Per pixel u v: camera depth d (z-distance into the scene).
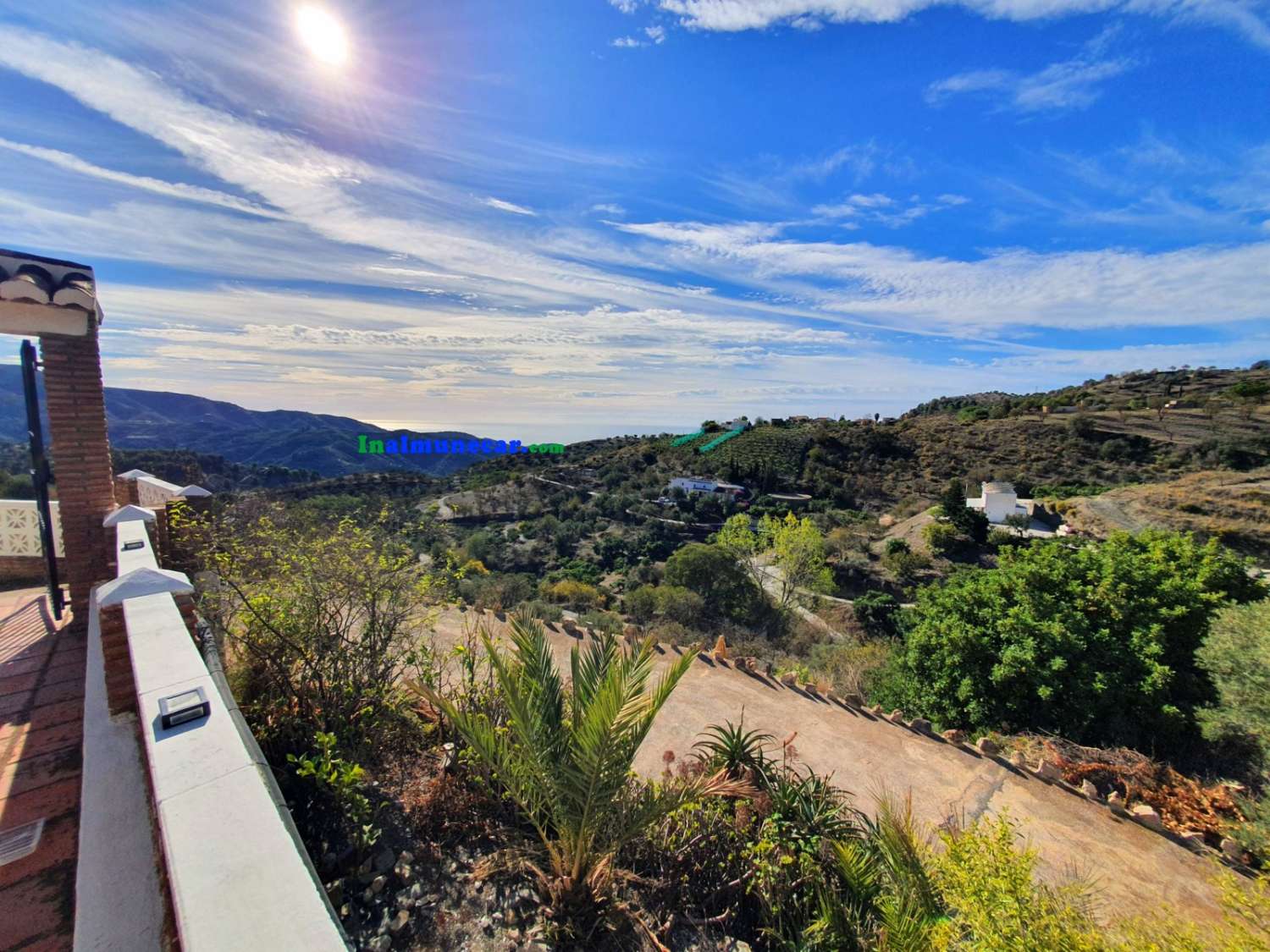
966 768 6.66
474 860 3.34
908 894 3.08
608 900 3.21
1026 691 8.05
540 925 2.97
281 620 3.81
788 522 24.16
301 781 3.37
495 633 8.73
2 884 1.94
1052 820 5.77
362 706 3.86
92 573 4.27
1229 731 7.11
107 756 2.27
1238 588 9.43
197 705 1.51
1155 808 5.93
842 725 7.46
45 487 4.16
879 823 3.71
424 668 4.32
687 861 3.82
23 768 2.57
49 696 3.23
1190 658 8.07
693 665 8.91
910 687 9.10
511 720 3.10
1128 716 7.62
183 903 0.97
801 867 3.80
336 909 2.81
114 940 1.53
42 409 4.08
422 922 2.87
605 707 2.61
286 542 4.27
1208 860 5.23
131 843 1.86
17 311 3.76
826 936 3.28
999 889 2.88
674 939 3.31
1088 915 3.25
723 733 5.28
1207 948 3.05
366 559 4.09
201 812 1.18
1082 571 9.02
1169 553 10.16
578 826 3.00
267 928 0.96
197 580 4.26
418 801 3.63
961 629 8.60
